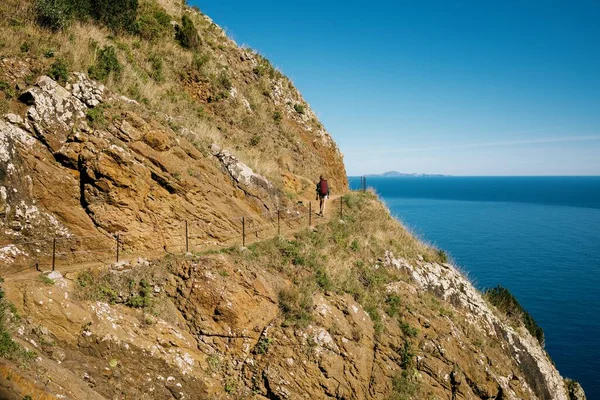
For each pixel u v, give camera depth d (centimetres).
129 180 1296
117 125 1377
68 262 1153
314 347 1252
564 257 8556
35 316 943
